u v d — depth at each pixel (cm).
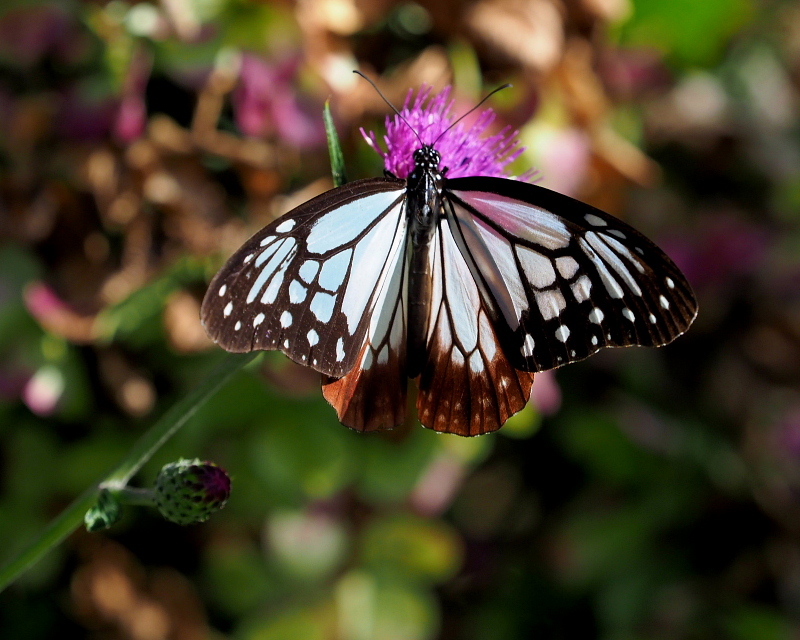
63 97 75
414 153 70
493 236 69
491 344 69
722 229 82
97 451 78
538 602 83
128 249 76
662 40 82
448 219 69
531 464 84
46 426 78
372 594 79
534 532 84
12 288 76
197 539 80
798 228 83
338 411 68
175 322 75
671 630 81
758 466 81
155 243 76
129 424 78
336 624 79
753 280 82
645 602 81
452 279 69
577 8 77
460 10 76
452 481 79
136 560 80
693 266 82
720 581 81
